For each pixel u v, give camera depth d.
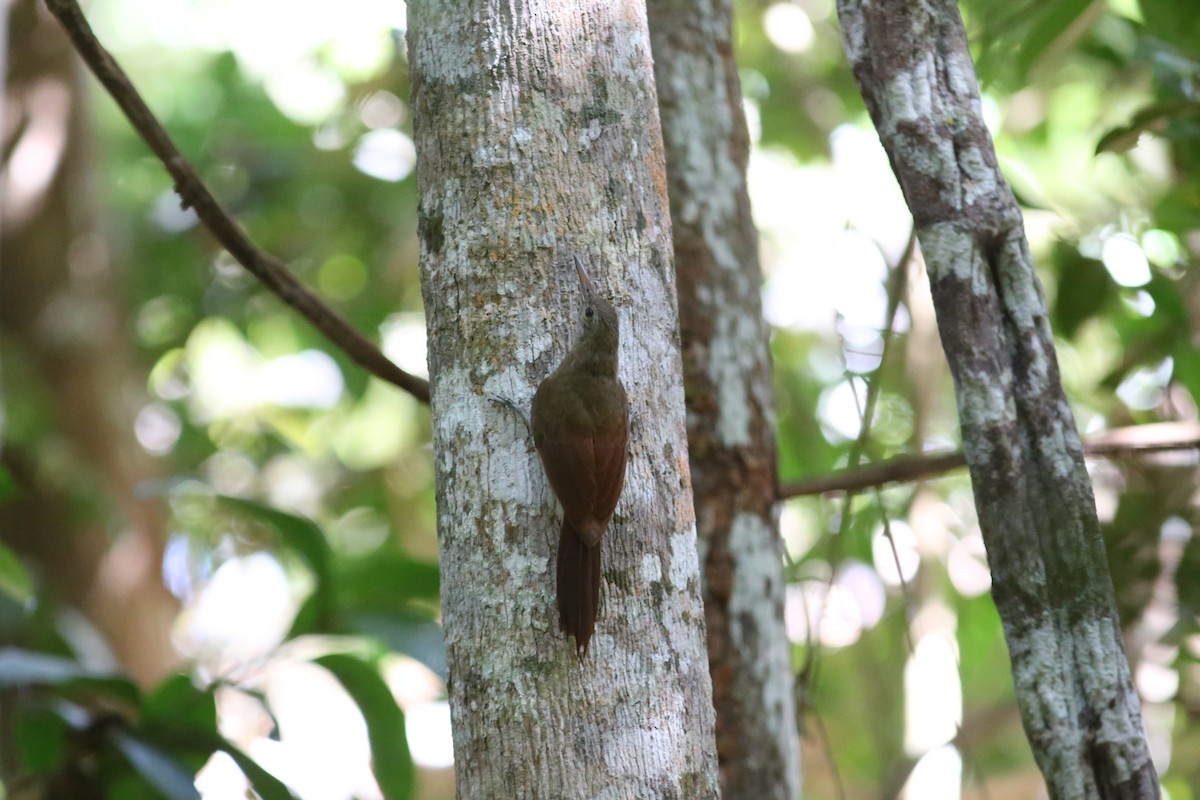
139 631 18.86
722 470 9.04
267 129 22.58
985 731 17.53
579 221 6.16
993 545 6.42
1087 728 6.23
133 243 23.47
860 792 19.00
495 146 6.15
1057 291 11.84
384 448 22.84
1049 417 6.49
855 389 9.82
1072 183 15.67
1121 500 11.58
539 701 5.69
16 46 20.44
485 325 6.09
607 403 5.93
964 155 6.68
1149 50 10.91
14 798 10.15
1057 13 11.11
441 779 19.61
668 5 9.50
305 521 10.43
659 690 5.82
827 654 17.92
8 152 20.20
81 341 19.78
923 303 14.38
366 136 21.16
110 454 19.62
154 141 8.46
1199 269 13.00
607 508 5.86
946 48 6.82
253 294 22.36
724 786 8.70
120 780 10.23
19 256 19.83
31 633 12.41
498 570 5.92
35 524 18.33
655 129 6.51
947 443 15.36
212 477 22.67
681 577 6.09
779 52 19.16
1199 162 11.59
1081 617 6.31
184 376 23.94
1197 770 14.49
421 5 6.45
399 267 22.09
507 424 6.03
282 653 10.60
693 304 9.14
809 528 17.98
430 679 18.69
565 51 6.27
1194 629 11.09
